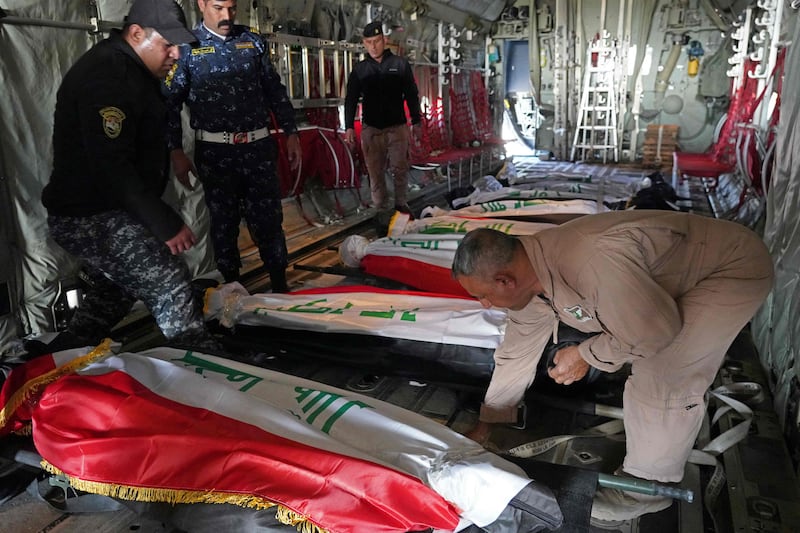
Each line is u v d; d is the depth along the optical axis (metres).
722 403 2.52
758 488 1.98
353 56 6.37
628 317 1.57
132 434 1.77
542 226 4.07
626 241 1.59
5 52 2.78
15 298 2.93
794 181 2.96
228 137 3.44
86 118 2.13
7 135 2.82
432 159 7.14
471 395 2.52
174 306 2.53
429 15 8.04
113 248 2.39
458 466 1.61
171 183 3.81
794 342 2.36
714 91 9.88
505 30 10.89
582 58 10.52
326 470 1.59
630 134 10.60
